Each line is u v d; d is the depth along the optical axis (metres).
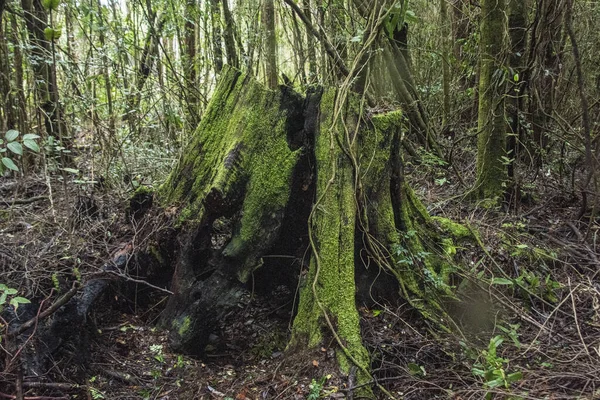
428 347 3.10
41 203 4.54
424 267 3.58
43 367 2.66
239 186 3.27
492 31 5.04
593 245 4.39
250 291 3.52
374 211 3.51
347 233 3.20
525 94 5.25
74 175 4.64
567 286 3.75
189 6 6.32
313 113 3.46
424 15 8.85
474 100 7.31
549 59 6.30
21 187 4.86
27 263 3.14
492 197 5.11
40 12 5.15
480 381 2.69
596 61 7.50
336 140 3.32
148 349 3.08
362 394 2.64
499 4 4.98
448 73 7.48
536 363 2.89
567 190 5.48
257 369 3.03
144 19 6.20
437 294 3.50
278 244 3.49
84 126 5.59
